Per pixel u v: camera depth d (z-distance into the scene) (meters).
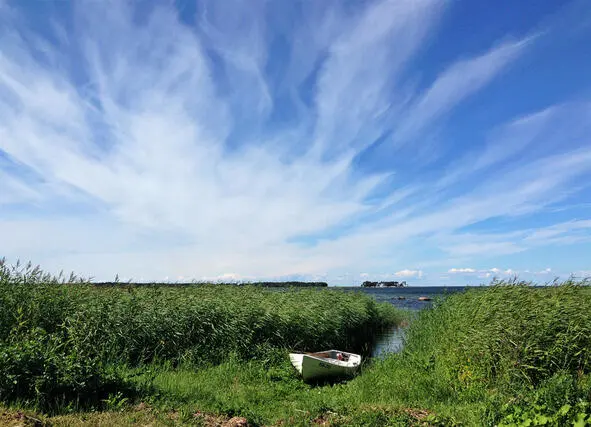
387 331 26.61
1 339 10.16
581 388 7.94
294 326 17.11
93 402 8.41
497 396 9.19
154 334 13.84
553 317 11.38
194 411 8.47
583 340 11.07
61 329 12.38
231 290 19.72
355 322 22.06
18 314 11.78
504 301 12.95
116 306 14.02
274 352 15.12
